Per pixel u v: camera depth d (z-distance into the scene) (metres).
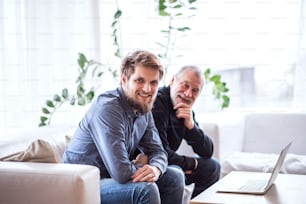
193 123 3.16
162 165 2.71
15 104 3.92
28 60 3.96
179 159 3.10
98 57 4.04
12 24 3.88
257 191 2.52
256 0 4.12
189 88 3.09
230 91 4.24
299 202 2.35
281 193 2.52
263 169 3.43
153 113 3.05
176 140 3.17
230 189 2.56
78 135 2.68
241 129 3.91
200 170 3.21
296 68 4.06
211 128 3.54
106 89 4.09
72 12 4.00
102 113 2.57
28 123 3.97
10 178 2.31
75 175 2.25
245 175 2.95
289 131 3.95
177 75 3.13
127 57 2.70
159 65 2.68
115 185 2.52
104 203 2.54
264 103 4.21
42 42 3.97
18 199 2.31
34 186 2.29
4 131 3.90
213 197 2.43
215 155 3.55
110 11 4.10
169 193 2.77
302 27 4.02
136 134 2.75
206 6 4.15
